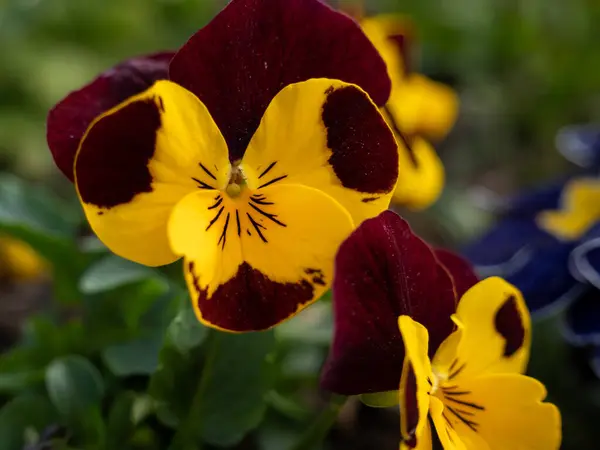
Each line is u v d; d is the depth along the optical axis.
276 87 0.22
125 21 0.51
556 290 0.29
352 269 0.20
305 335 0.28
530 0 0.54
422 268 0.21
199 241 0.20
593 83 0.51
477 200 0.40
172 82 0.21
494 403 0.21
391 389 0.21
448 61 0.54
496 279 0.22
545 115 0.51
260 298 0.21
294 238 0.21
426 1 0.55
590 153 0.34
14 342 0.35
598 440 0.31
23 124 0.46
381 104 0.23
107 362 0.25
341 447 0.31
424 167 0.28
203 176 0.21
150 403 0.26
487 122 0.51
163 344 0.24
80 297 0.28
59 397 0.25
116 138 0.21
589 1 0.53
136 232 0.21
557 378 0.31
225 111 0.22
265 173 0.21
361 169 0.21
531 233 0.31
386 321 0.21
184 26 0.52
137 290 0.26
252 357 0.25
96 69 0.49
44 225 0.28
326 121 0.21
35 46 0.49
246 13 0.22
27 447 0.25
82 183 0.21
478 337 0.22
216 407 0.25
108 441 0.25
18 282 0.38
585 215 0.30
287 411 0.28
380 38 0.28
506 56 0.54
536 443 0.21
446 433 0.21
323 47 0.22
